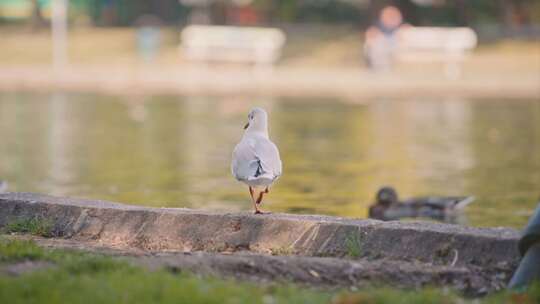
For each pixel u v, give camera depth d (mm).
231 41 47781
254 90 40875
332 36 53188
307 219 10086
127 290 7727
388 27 44719
